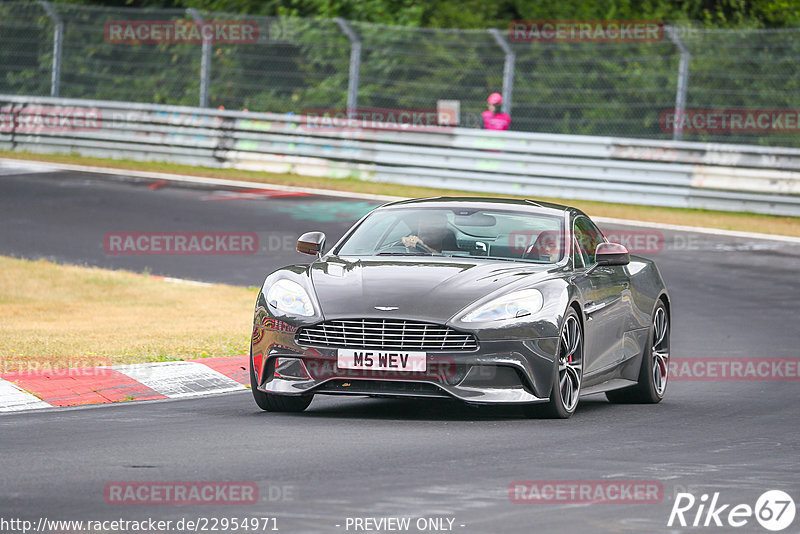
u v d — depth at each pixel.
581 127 97.88
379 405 28.58
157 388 29.55
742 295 50.59
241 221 66.75
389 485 18.56
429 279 26.23
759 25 104.81
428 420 25.86
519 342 25.22
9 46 111.12
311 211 69.88
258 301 26.64
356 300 25.48
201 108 89.44
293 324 25.53
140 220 66.81
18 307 44.66
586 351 27.67
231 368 32.31
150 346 34.88
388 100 100.50
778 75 92.12
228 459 20.56
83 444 21.95
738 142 92.19
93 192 75.56
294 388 25.55
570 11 107.25
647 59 91.19
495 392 25.12
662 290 32.56
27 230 63.50
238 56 105.19
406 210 30.41
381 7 105.06
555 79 98.88
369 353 24.92
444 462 20.61
